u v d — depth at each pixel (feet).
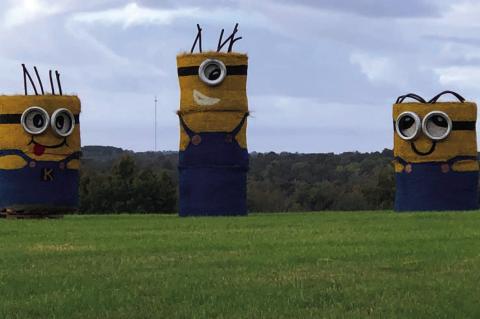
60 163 122.83
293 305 46.60
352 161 435.94
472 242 75.25
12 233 90.22
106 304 46.96
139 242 77.56
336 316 44.01
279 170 416.87
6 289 51.39
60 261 63.77
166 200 235.61
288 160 437.99
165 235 85.46
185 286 51.75
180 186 127.24
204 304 46.83
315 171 415.44
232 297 48.55
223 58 124.67
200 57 124.67
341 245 73.20
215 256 65.82
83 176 236.43
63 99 122.93
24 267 60.59
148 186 233.76
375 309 45.55
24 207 121.19
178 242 77.10
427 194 129.59
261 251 68.95
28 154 121.39
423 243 74.49
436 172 129.29
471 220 102.42
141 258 65.26
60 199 122.62
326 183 326.24
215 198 124.77
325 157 442.50
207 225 100.17
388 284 52.26
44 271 58.39
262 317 43.88
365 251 68.28
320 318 43.62
